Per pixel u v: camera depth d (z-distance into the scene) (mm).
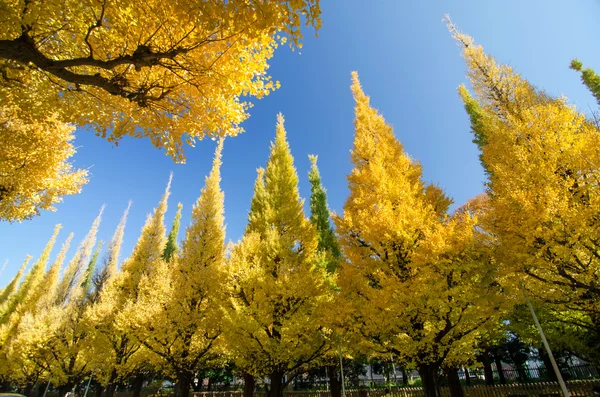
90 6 3439
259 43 4770
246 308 9336
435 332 6781
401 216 7820
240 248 12281
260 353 9016
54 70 3494
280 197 13547
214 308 11367
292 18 3592
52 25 3973
